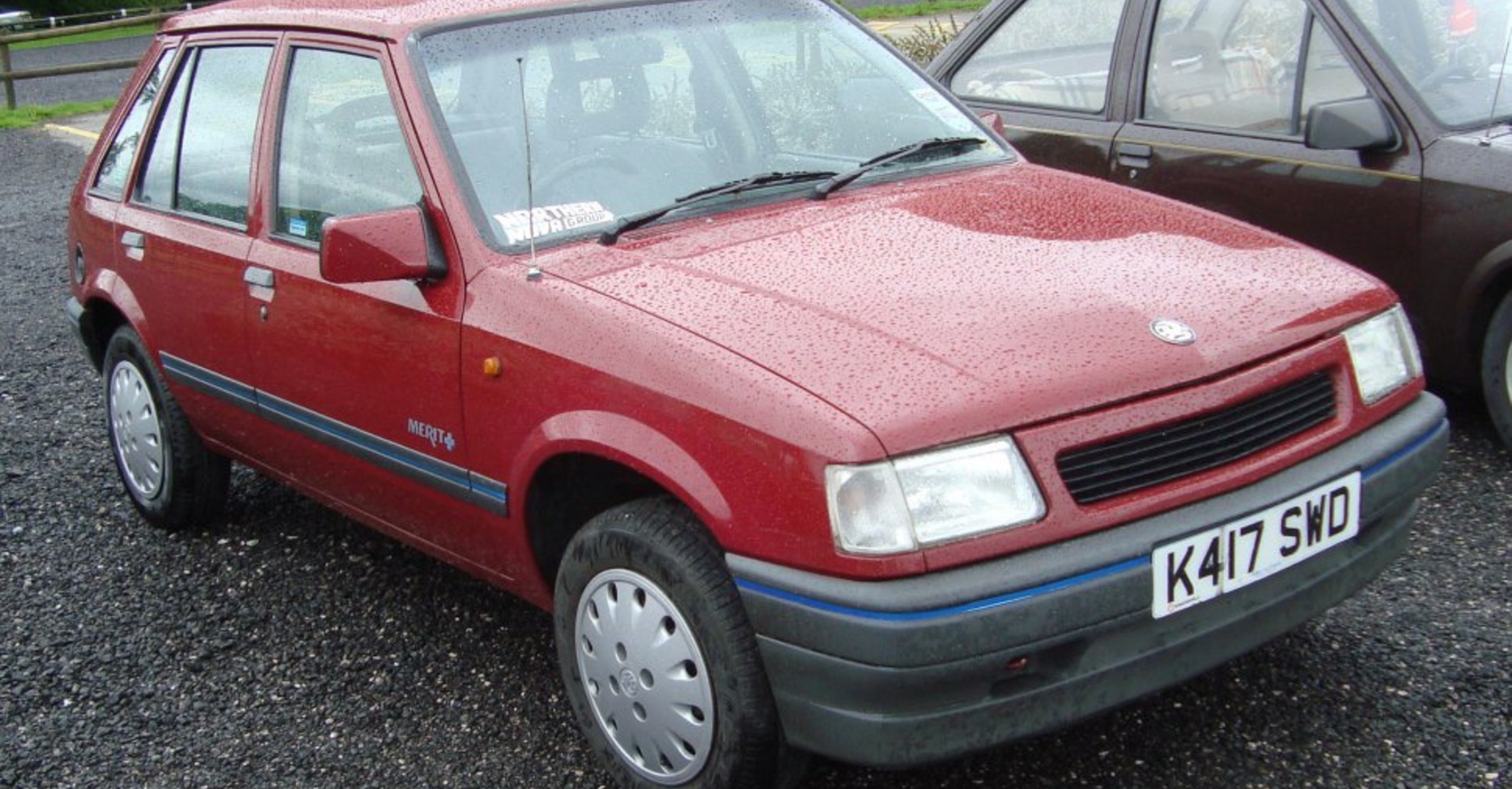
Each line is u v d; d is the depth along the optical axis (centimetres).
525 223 357
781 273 328
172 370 468
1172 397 290
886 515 269
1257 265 338
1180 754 337
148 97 495
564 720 376
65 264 959
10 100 1823
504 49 388
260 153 423
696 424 292
